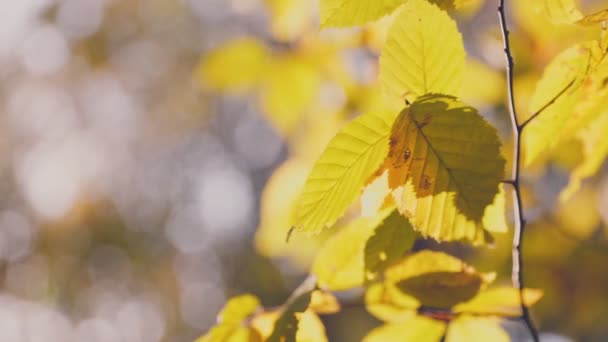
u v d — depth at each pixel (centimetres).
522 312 86
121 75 400
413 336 88
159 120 442
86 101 416
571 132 90
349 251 85
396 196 77
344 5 77
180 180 492
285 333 83
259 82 141
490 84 126
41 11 368
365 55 131
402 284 86
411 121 76
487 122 76
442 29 76
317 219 76
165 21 377
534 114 79
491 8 136
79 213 415
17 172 415
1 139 417
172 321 455
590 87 81
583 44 79
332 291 86
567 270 141
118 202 439
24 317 414
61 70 402
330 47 131
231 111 486
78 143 423
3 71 406
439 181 76
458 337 88
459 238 76
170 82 409
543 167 128
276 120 141
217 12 355
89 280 415
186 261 475
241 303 86
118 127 434
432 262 86
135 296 436
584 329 149
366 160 76
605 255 141
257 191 521
